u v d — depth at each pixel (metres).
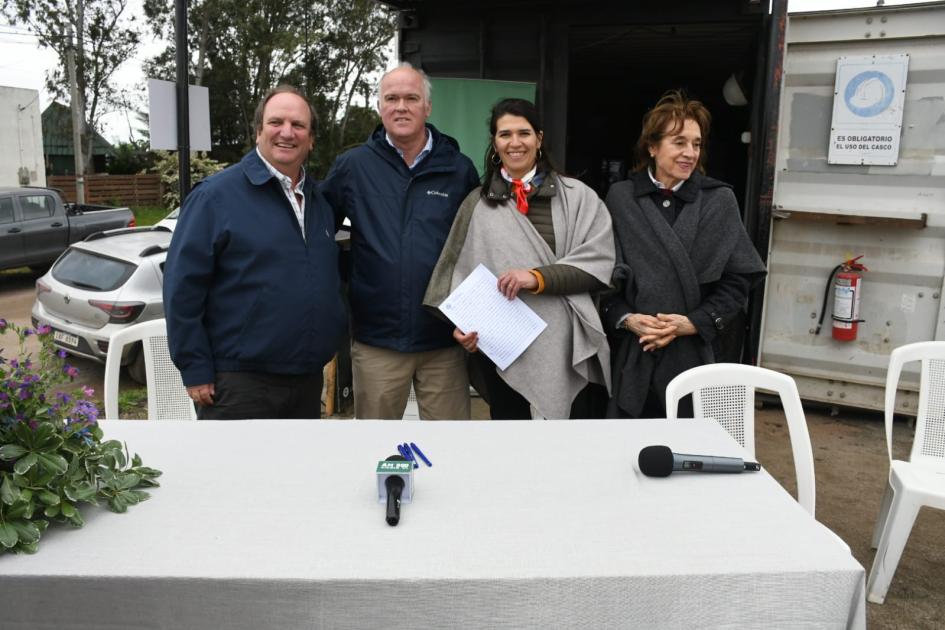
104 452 1.54
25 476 1.38
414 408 4.04
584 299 2.61
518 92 4.67
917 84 4.04
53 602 1.26
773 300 4.56
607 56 6.20
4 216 10.04
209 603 1.25
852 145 4.20
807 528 1.43
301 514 1.49
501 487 1.62
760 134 4.45
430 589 1.23
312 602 1.24
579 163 8.06
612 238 2.67
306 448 1.86
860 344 4.39
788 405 2.36
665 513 1.50
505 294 2.58
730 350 2.78
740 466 1.70
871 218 4.15
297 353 2.52
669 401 2.35
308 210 2.60
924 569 2.89
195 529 1.42
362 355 2.89
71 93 26.12
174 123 4.86
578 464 1.76
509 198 2.67
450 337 2.87
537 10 4.65
